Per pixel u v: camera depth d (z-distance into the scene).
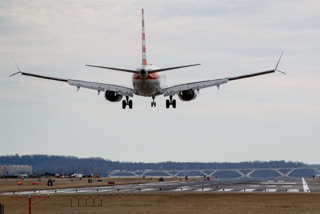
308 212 193.50
